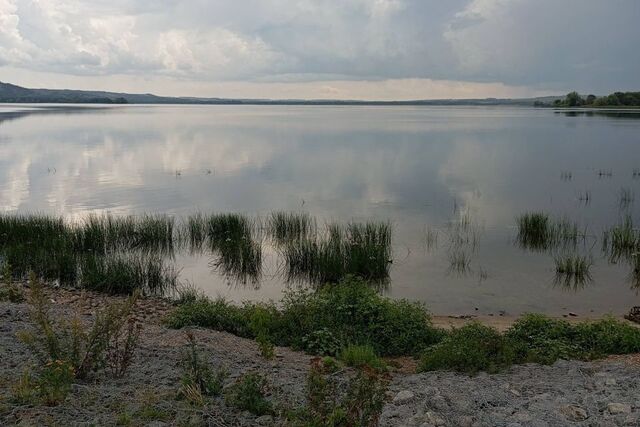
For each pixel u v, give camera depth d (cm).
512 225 2131
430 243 1872
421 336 974
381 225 1886
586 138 6094
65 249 1603
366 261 1549
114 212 2333
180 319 1016
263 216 2258
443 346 865
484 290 1433
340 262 1550
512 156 4525
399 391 679
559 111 16862
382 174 3544
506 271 1588
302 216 2106
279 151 4919
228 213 2181
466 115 14862
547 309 1304
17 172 3472
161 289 1426
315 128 8194
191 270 1591
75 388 595
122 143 5462
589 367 788
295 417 538
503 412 600
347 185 3109
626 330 967
